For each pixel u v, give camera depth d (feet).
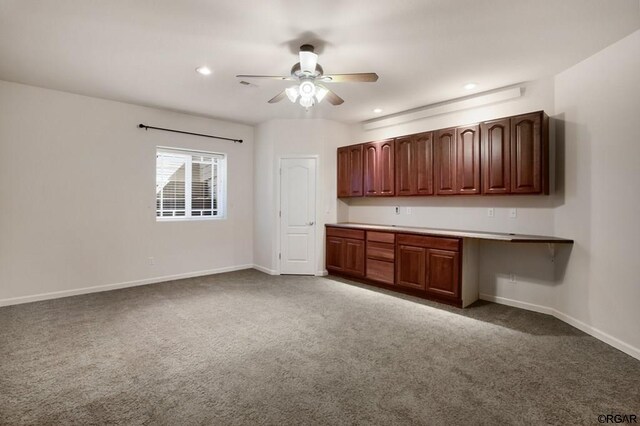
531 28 8.25
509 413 6.05
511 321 10.79
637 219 8.19
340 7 7.45
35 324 10.25
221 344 8.92
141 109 15.06
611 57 8.96
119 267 14.64
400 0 7.16
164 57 10.05
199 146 16.92
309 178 17.37
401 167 14.62
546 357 8.26
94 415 5.91
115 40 9.02
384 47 9.34
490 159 11.79
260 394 6.61
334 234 16.85
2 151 11.97
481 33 8.54
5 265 12.07
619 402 6.40
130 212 14.88
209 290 14.38
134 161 14.93
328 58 10.05
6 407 6.10
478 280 13.32
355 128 18.12
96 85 12.43
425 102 14.23
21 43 9.17
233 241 18.40
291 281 16.08
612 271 8.91
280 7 7.46
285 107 15.20
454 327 10.24
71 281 13.44
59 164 13.11
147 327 10.07
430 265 12.85
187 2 7.30
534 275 11.87
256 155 18.80
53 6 7.43
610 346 8.89
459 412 6.07
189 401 6.36
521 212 12.10
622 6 7.27
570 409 6.17
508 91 12.07
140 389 6.74
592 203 9.60
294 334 9.62
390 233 14.23
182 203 16.97
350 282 15.92
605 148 9.12
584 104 9.92
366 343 9.04
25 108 12.37
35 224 12.64
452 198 14.11
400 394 6.63
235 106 15.10
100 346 8.72
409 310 11.84
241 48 9.46
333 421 5.81
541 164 10.69
